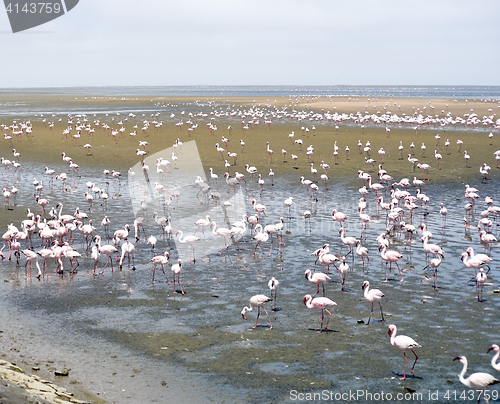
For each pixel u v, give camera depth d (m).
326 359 13.64
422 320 16.14
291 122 80.38
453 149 53.81
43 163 49.12
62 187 39.53
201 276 21.02
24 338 15.09
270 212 32.47
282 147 57.00
